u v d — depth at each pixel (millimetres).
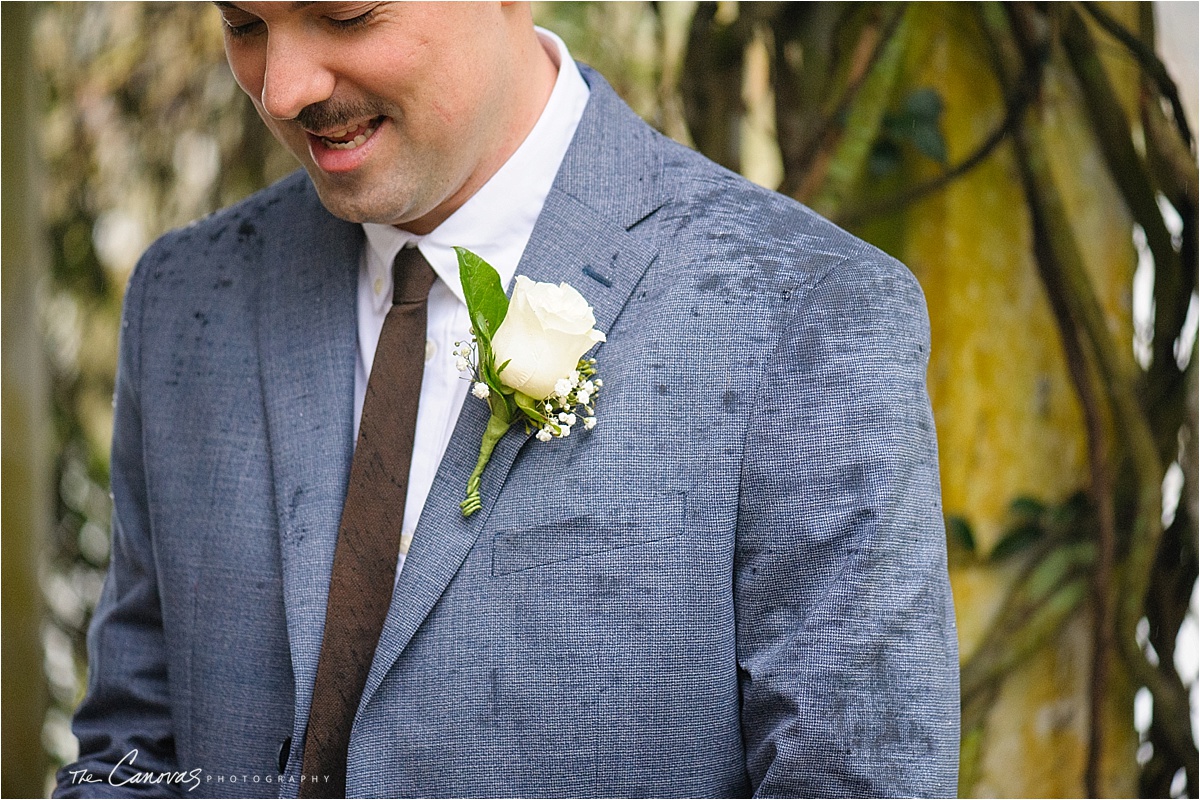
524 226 1269
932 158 1939
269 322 1339
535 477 1165
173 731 1389
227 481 1316
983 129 1961
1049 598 1981
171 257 1463
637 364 1170
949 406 1987
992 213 1964
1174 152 1958
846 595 1103
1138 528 1953
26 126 2525
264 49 1147
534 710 1149
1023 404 1980
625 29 2084
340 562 1218
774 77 1995
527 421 1170
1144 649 1985
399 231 1276
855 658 1093
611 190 1256
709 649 1146
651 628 1140
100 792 1339
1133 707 1993
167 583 1353
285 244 1386
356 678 1200
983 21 1943
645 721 1140
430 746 1167
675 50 2068
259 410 1323
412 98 1110
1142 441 1944
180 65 2457
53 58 2520
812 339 1149
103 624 1445
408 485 1236
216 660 1302
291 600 1230
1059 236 1944
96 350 2562
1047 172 1942
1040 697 1996
